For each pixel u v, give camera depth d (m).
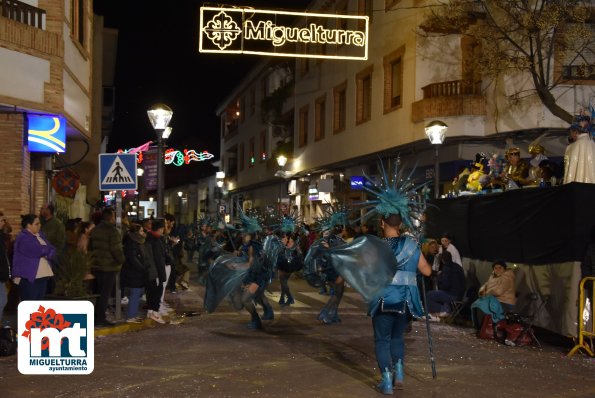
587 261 10.00
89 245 11.38
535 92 19.58
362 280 6.94
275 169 42.25
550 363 8.95
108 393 7.00
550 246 10.59
